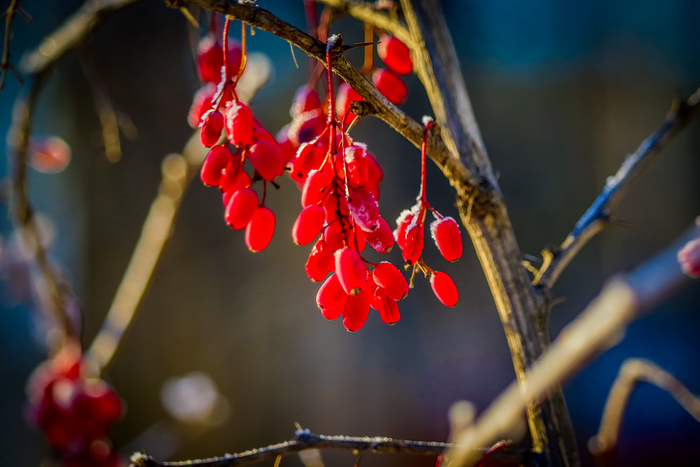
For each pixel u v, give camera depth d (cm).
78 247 134
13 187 71
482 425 47
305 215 47
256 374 137
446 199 141
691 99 55
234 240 139
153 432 118
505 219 52
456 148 53
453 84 54
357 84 48
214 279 138
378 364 140
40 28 134
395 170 140
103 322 133
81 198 135
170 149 138
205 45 53
